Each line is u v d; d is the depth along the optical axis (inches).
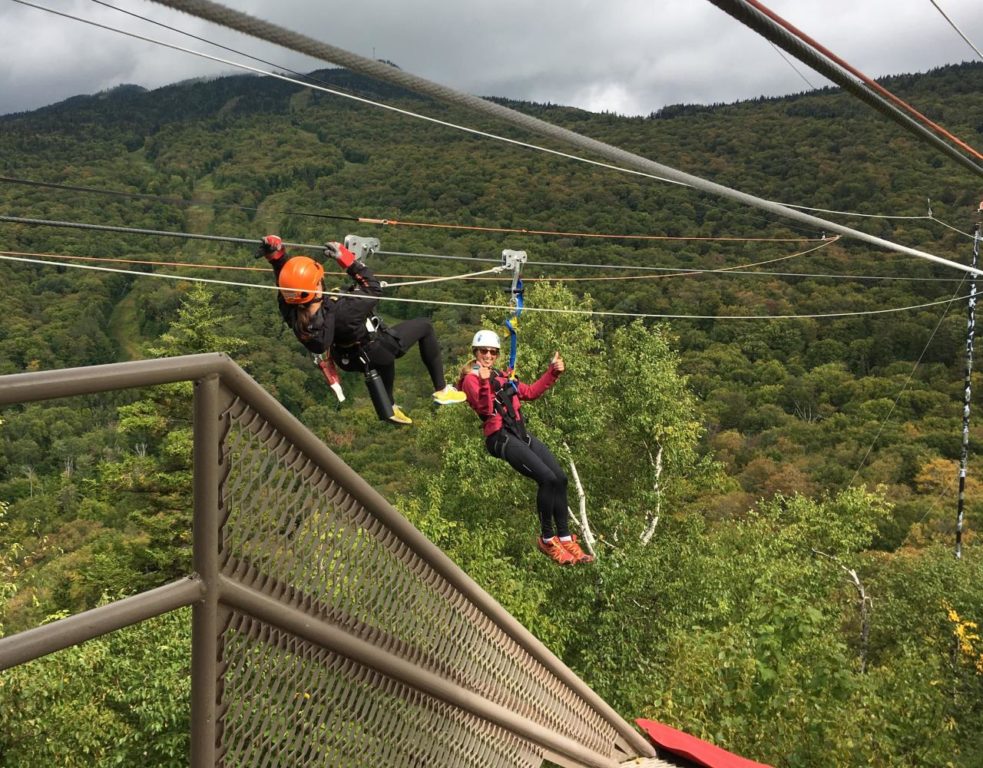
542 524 259.8
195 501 107.1
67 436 3036.4
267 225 3348.9
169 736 434.0
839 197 3786.9
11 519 2162.9
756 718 385.7
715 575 833.5
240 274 3233.3
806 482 2343.8
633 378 954.7
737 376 3100.4
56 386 86.8
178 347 1056.2
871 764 371.6
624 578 797.2
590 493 1016.9
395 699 158.9
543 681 216.7
